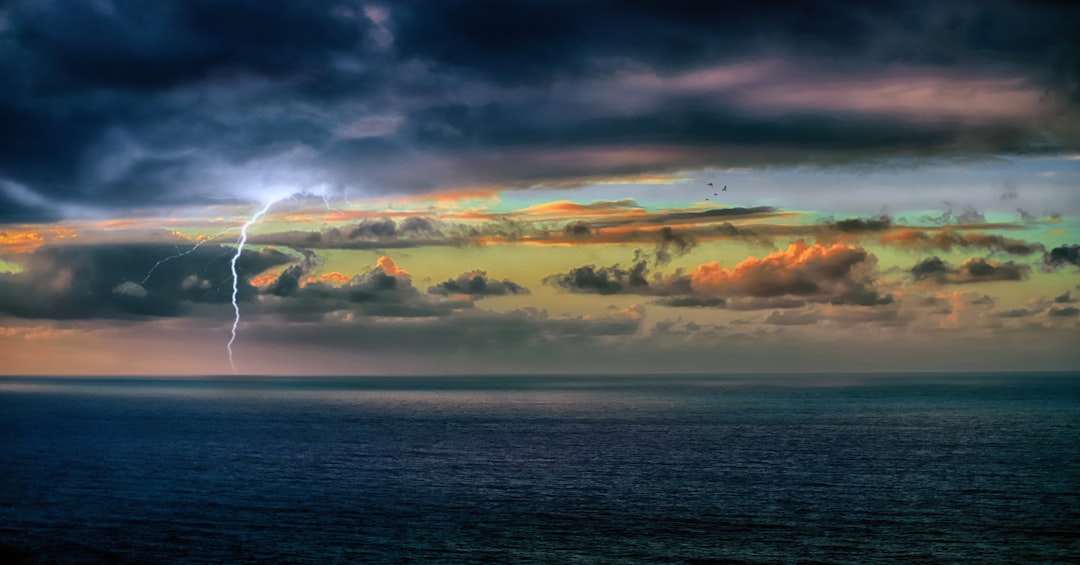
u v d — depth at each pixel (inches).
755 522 2470.5
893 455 3890.3
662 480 3191.4
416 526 2413.9
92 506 2659.9
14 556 2111.2
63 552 2144.4
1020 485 3053.6
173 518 2497.5
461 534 2326.5
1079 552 2159.2
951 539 2278.5
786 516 2549.2
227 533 2325.3
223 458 3789.4
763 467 3521.2
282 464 3599.9
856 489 2992.1
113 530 2351.1
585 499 2807.6
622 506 2694.4
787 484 3093.0
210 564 2048.5
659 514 2581.2
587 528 2396.7
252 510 2610.7
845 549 2193.7
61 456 3843.5
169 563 2059.5
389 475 3299.7
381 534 2324.1
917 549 2186.3
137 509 2615.7
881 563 2074.3
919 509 2640.3
